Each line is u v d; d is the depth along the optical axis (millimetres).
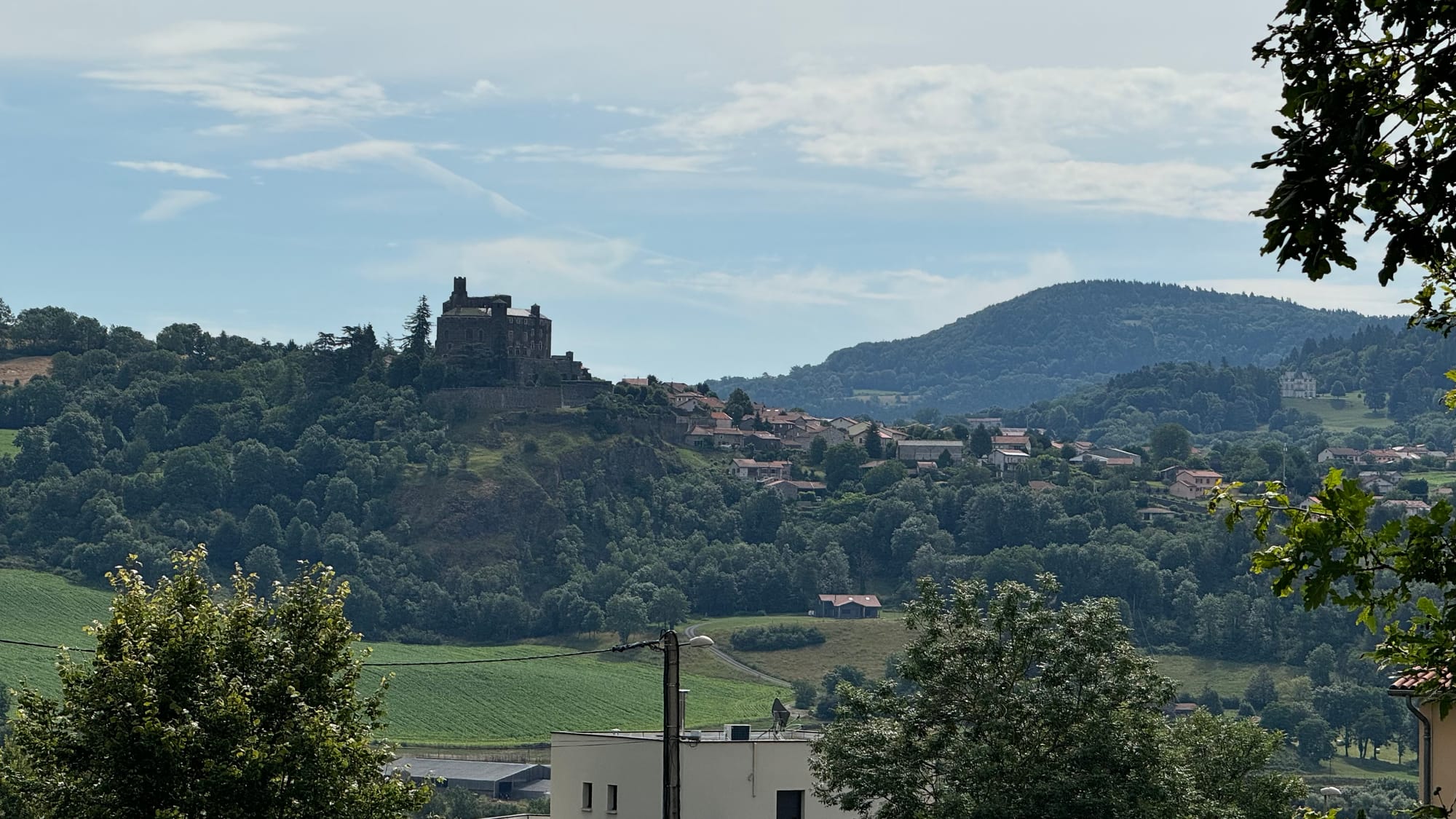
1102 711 73812
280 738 53125
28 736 52406
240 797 50969
